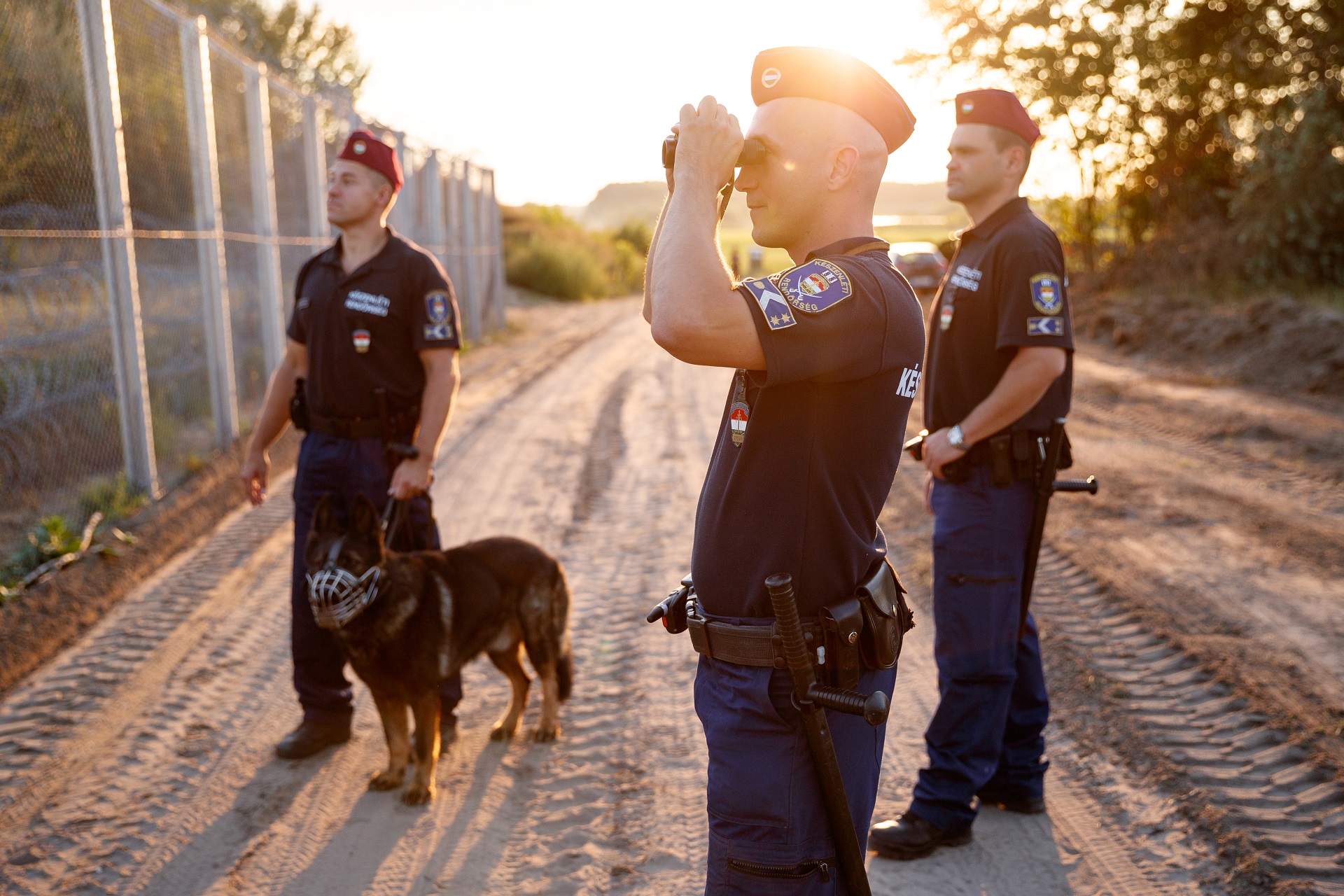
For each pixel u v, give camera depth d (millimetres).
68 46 7719
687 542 6578
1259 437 9102
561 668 4043
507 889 3023
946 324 3102
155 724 4070
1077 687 4246
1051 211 21891
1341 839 3057
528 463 9000
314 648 3824
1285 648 4492
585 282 33000
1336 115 15680
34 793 3529
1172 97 19484
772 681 1762
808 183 1762
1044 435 3021
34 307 6598
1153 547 6102
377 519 3381
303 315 3814
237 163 10664
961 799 3086
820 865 1782
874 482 1779
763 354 1592
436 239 16594
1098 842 3168
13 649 4691
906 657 4730
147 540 6430
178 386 8789
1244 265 16078
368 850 3230
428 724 3514
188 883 3051
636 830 3324
